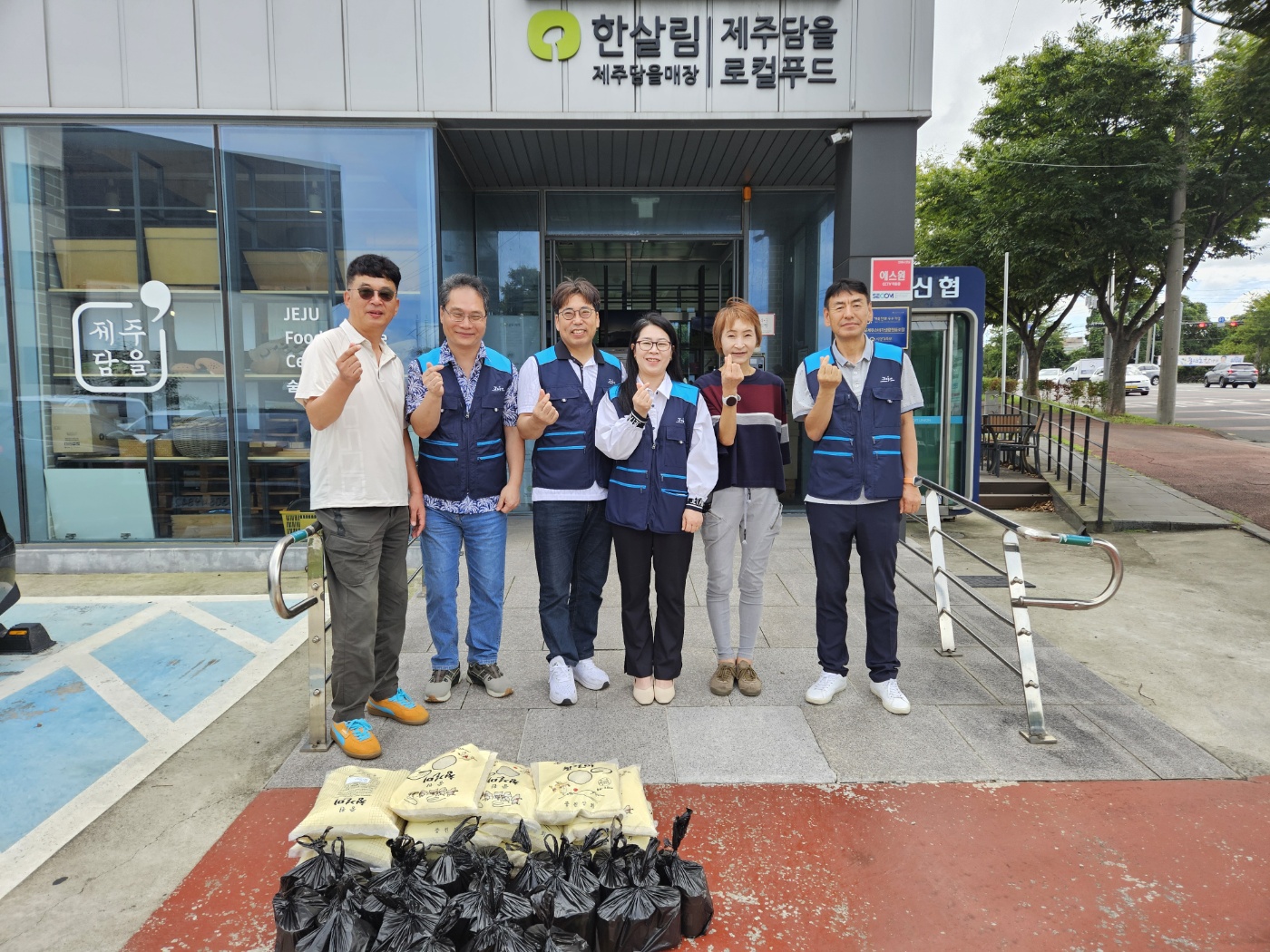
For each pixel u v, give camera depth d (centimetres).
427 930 177
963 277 754
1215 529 729
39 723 332
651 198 816
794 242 822
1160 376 1716
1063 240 1773
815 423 316
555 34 596
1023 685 312
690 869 205
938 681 365
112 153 601
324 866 195
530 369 334
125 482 622
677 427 320
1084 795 267
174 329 614
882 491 320
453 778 220
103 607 501
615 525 325
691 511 319
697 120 611
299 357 618
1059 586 549
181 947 197
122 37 584
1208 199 1661
